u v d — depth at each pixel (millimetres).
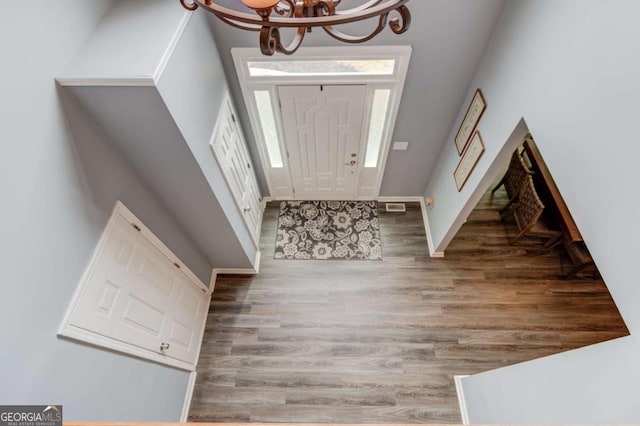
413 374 3133
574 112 1643
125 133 1905
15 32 1366
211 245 3240
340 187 4273
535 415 1854
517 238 3705
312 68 2986
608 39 1419
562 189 1785
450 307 3518
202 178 2301
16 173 1361
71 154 1665
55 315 1568
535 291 3572
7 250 1317
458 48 2678
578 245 3303
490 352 3238
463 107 3105
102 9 1973
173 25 1919
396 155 3768
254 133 3490
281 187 4316
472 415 2768
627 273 1371
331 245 4051
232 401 3039
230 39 2633
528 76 2045
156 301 2537
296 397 3043
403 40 2637
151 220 2414
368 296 3629
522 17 2123
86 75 1599
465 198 3018
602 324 3336
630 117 1327
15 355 1354
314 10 1168
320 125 3475
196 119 2168
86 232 1779
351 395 3037
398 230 4172
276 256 3971
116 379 2027
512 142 2314
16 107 1362
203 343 3357
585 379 1509
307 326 3438
